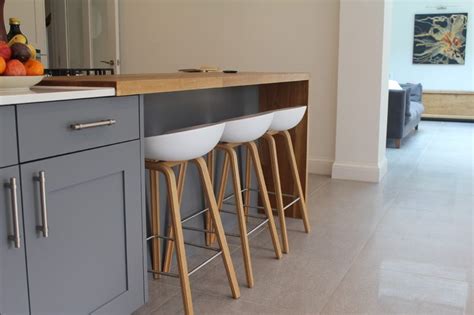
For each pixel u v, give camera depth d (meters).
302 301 2.24
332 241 3.03
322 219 3.47
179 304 2.21
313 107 4.92
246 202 3.36
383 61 4.51
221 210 2.91
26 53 1.64
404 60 9.84
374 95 4.52
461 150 6.29
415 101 8.28
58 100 1.49
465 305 2.21
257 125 2.45
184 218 2.71
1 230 1.37
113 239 1.79
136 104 1.83
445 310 2.17
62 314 1.60
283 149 3.49
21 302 1.45
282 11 4.93
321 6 4.76
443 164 5.42
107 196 1.74
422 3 9.55
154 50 5.60
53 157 1.50
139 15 5.61
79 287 1.66
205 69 3.37
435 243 2.99
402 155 5.97
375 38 4.44
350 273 2.55
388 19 4.63
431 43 9.59
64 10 6.07
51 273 1.54
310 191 4.25
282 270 2.59
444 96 9.41
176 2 5.39
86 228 1.66
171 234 2.54
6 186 1.36
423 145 6.70
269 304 2.21
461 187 4.39
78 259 1.64
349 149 4.68
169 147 1.91
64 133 1.53
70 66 6.17
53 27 6.18
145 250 1.96
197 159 2.14
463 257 2.77
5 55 1.57
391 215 3.57
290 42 4.94
